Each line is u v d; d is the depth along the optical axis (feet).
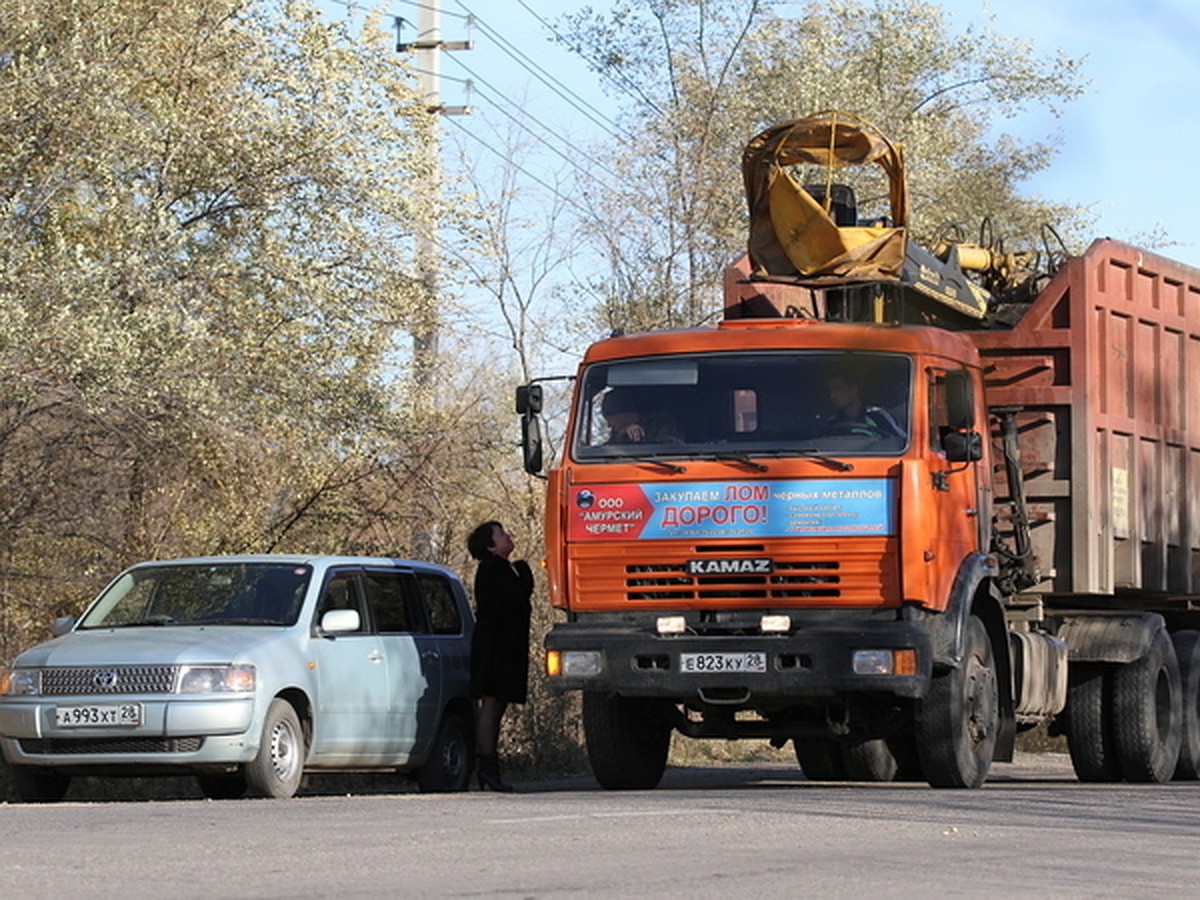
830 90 122.21
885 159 60.80
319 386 79.10
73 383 67.15
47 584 76.07
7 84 69.62
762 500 52.03
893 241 59.21
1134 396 64.64
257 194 80.18
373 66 83.61
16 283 67.00
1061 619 63.93
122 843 33.32
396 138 82.48
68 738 53.21
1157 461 66.64
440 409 89.51
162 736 52.70
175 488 78.54
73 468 73.61
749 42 125.29
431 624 64.64
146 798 62.59
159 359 68.44
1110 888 28.35
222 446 75.05
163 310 69.26
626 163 115.34
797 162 61.31
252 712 53.31
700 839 34.37
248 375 74.84
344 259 81.82
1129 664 64.80
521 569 64.13
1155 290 66.28
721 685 51.49
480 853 31.65
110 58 73.51
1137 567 64.34
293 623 57.16
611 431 54.13
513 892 26.45
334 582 60.03
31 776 54.60
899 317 62.85
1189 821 41.06
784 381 53.21
